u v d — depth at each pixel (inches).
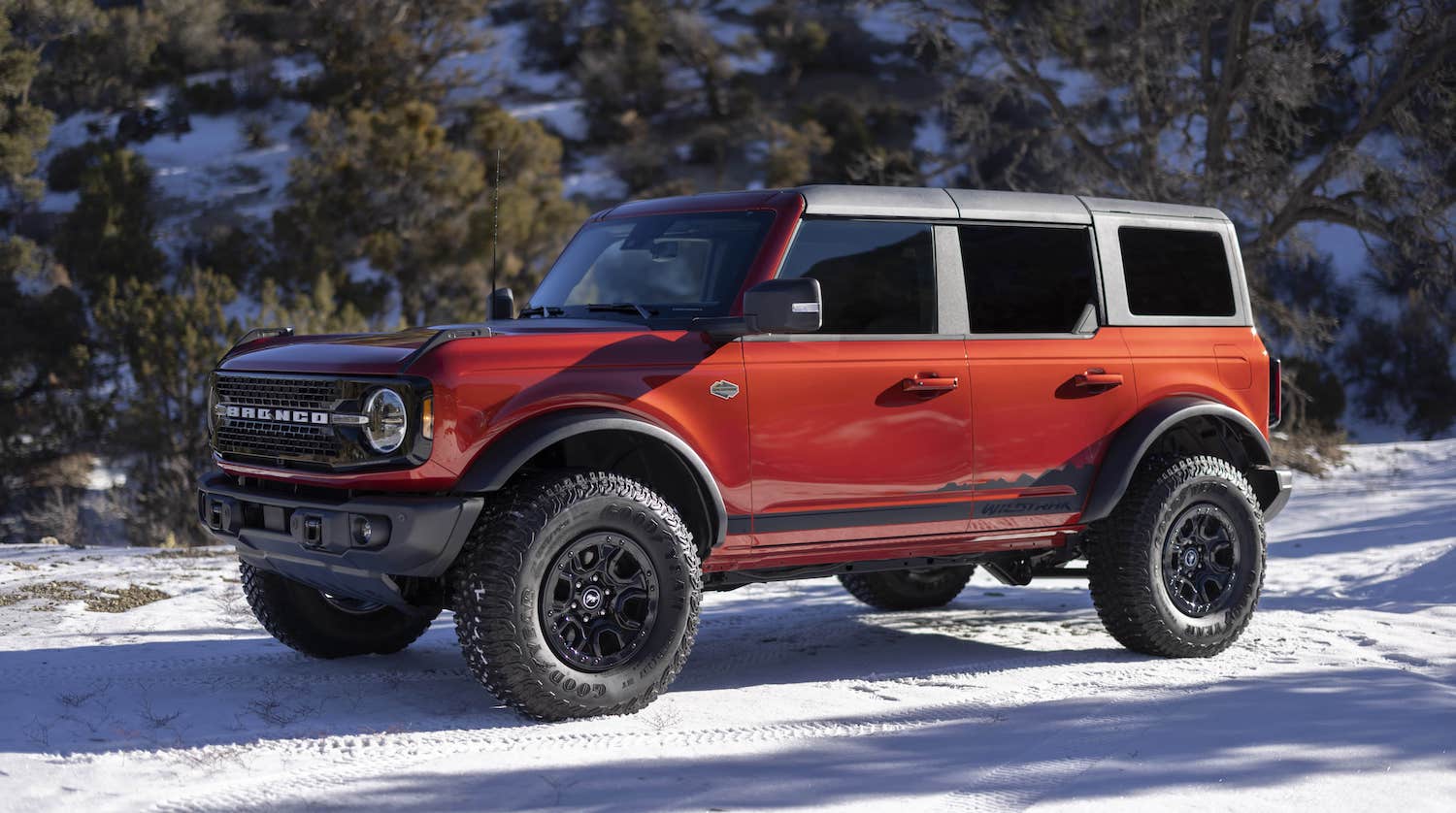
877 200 226.5
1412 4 1000.9
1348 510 638.5
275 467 206.1
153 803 152.0
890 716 198.8
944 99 1213.1
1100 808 151.8
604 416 194.5
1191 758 172.1
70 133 2222.0
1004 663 246.8
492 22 2770.7
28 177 1705.2
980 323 234.4
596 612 196.4
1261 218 1058.1
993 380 232.2
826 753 175.6
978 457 231.1
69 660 239.8
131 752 174.4
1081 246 249.3
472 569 189.8
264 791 156.7
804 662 253.8
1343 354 1496.1
